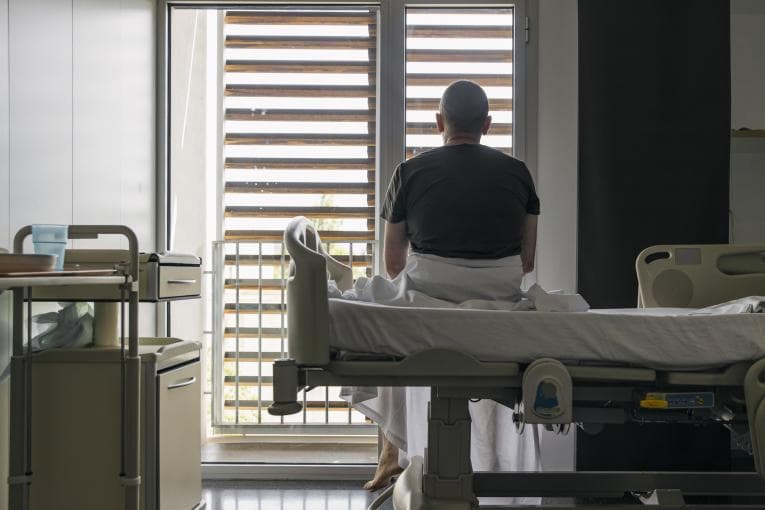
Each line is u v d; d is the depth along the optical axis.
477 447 2.65
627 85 2.88
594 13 2.89
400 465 2.94
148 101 3.16
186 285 2.47
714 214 2.86
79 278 1.72
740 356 1.49
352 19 3.44
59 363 2.13
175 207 3.47
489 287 1.80
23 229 1.95
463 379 1.53
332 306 1.51
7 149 2.00
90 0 2.55
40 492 2.12
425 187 1.85
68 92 2.38
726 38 2.86
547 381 1.46
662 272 2.47
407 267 1.84
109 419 2.12
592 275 2.89
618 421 1.66
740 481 2.02
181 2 3.27
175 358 2.36
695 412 1.63
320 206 3.51
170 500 2.31
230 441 3.77
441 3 3.22
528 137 3.17
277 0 3.23
